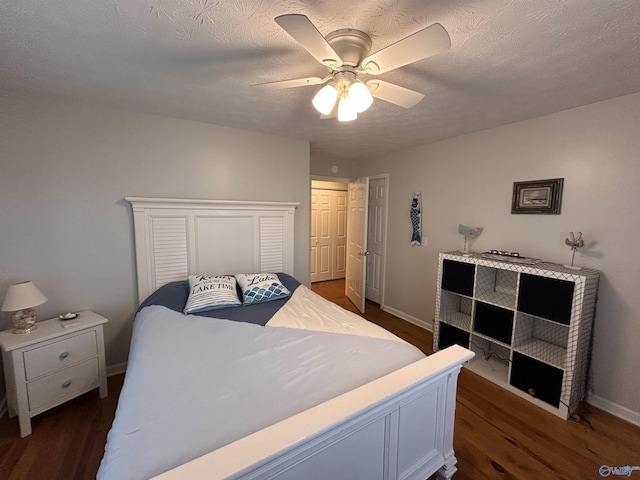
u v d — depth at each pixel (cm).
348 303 465
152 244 258
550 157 242
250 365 147
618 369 211
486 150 289
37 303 194
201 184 280
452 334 289
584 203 223
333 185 612
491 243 289
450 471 154
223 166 290
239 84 191
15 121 205
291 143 328
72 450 174
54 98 216
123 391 129
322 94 132
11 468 162
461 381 256
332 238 618
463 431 197
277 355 157
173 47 148
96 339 217
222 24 129
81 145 228
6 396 201
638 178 197
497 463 171
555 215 240
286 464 95
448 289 288
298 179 336
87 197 233
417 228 369
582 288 197
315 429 96
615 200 208
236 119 264
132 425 106
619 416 211
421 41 106
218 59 160
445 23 126
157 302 232
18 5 116
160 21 127
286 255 326
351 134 311
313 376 137
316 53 119
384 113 242
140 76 181
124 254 251
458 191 319
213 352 160
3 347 178
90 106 229
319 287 562
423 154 359
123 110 241
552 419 208
